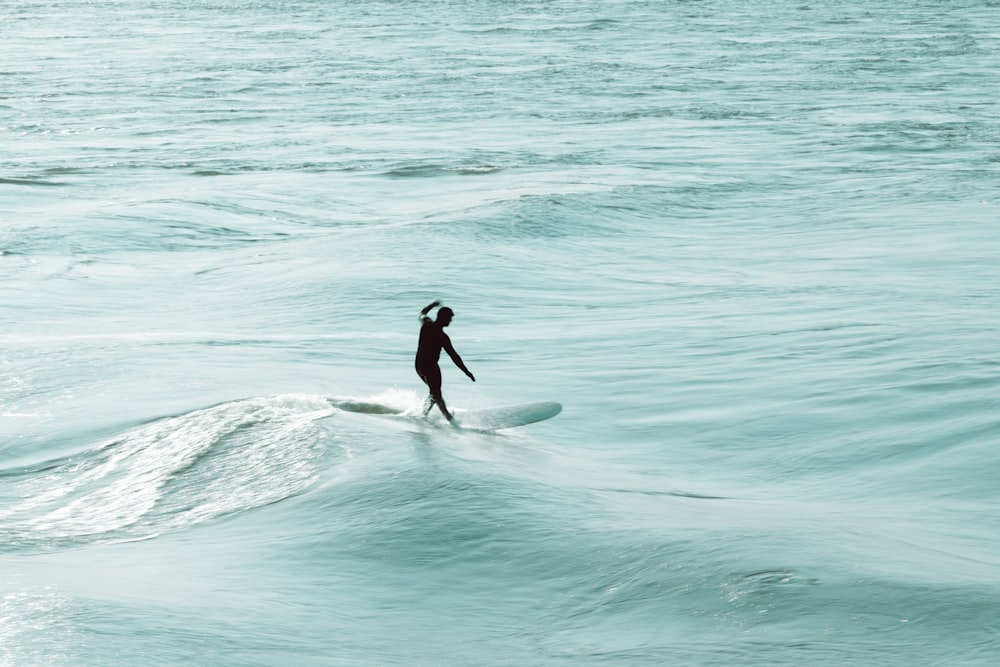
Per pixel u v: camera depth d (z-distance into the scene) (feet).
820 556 56.39
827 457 89.20
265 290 204.13
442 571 59.00
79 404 110.11
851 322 151.74
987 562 57.77
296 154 434.71
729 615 50.29
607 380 123.34
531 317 173.06
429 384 96.43
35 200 325.83
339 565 60.64
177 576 59.47
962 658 44.42
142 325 175.63
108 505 81.10
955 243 241.76
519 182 355.77
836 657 45.14
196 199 312.29
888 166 386.32
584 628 50.90
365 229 268.00
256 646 48.06
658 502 73.15
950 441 89.30
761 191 335.67
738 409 106.52
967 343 130.21
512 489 71.00
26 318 182.19
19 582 57.26
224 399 108.58
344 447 83.61
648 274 219.00
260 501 75.87
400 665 47.32
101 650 45.98
